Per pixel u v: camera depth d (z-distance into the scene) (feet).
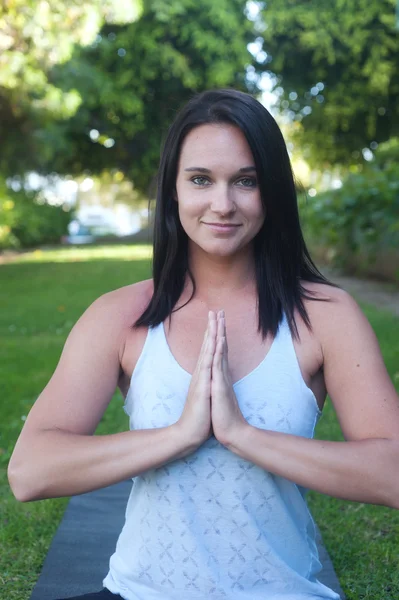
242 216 5.28
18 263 60.59
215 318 5.05
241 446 4.97
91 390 5.44
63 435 5.20
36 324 28.50
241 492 5.16
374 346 5.44
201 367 5.00
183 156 5.32
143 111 84.28
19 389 18.30
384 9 72.90
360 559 9.96
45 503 11.73
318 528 10.79
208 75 79.25
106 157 93.20
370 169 39.96
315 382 5.57
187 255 5.64
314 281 5.70
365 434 5.20
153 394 5.31
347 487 4.98
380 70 74.23
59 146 58.80
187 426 4.98
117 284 41.47
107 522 10.94
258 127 5.19
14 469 5.15
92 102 74.74
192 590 5.21
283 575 5.27
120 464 5.02
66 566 9.62
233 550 5.21
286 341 5.37
